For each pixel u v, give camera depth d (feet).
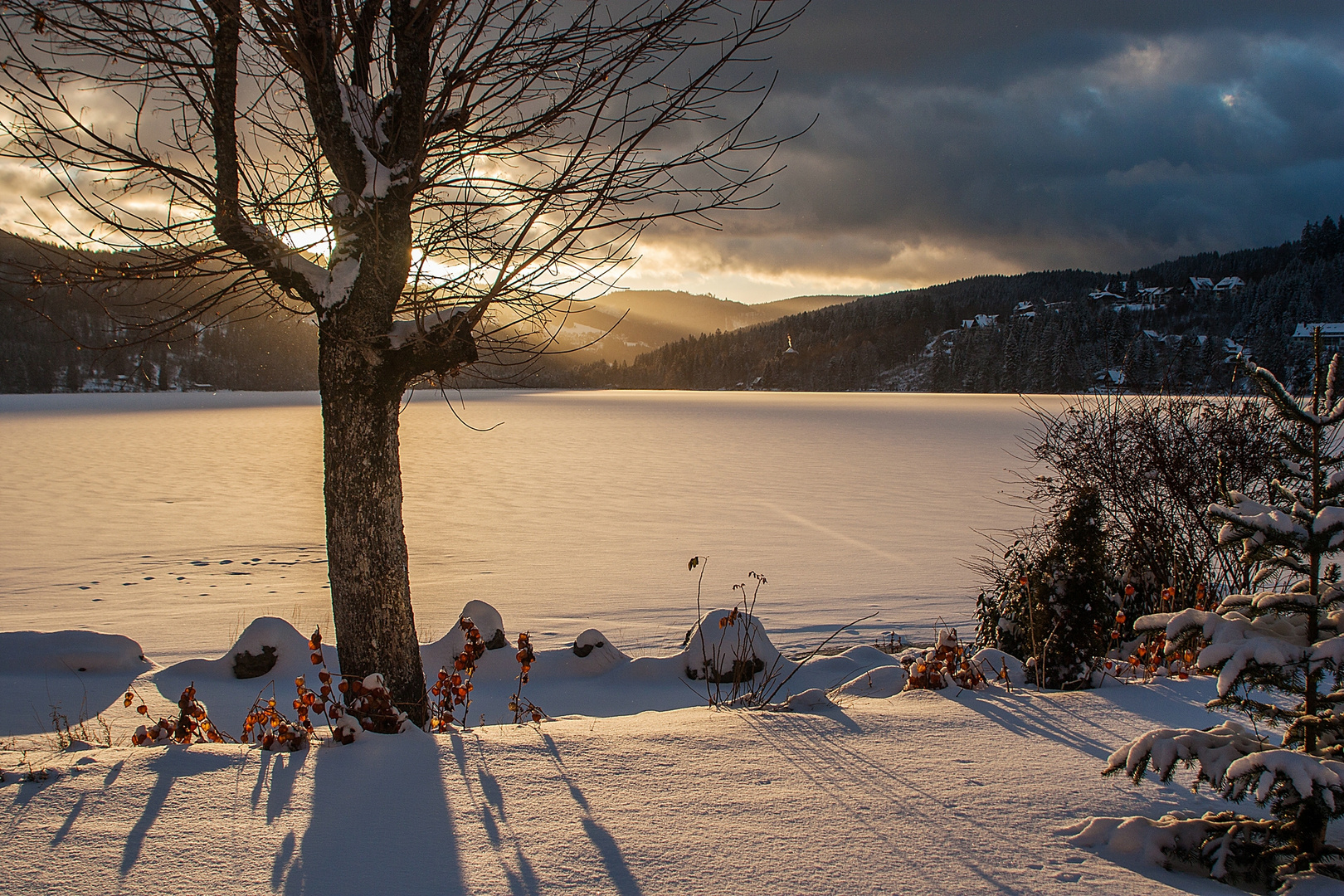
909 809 9.82
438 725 14.06
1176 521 25.61
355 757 11.03
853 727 12.81
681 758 11.30
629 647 28.73
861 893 7.88
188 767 10.59
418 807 9.56
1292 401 9.35
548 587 39.55
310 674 21.75
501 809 9.56
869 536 53.67
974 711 13.71
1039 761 11.46
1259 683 8.84
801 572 43.24
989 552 48.03
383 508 14.71
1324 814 8.34
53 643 22.27
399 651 14.88
